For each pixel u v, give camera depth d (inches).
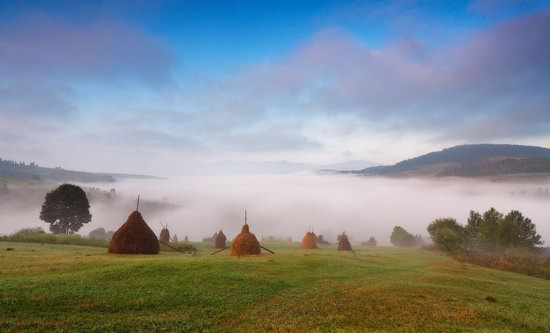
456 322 685.3
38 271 837.8
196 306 682.8
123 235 1327.5
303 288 877.2
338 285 933.8
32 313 581.0
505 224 2416.3
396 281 1043.9
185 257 1230.3
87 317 588.1
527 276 1470.2
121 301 661.3
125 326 569.6
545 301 917.2
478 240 2551.7
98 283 750.5
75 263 934.4
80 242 1829.5
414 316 709.3
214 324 612.1
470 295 903.7
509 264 1686.8
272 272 1004.6
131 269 863.7
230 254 1453.0
